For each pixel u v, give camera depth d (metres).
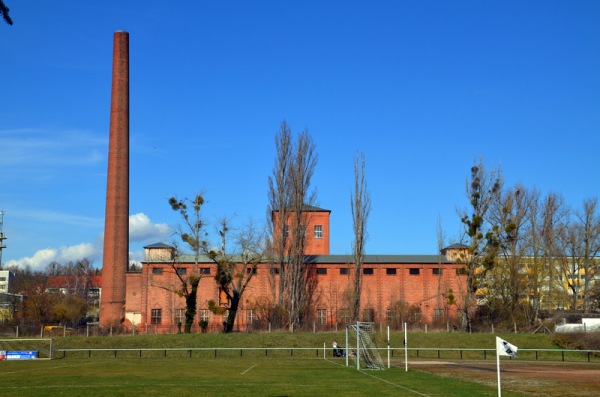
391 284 85.88
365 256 88.69
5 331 72.31
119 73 87.56
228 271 71.50
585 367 49.38
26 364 50.44
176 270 72.56
